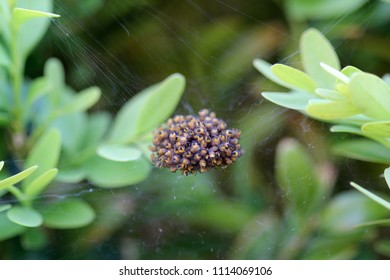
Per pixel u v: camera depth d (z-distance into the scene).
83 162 0.41
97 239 0.43
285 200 0.42
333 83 0.38
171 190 0.43
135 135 0.40
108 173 0.40
